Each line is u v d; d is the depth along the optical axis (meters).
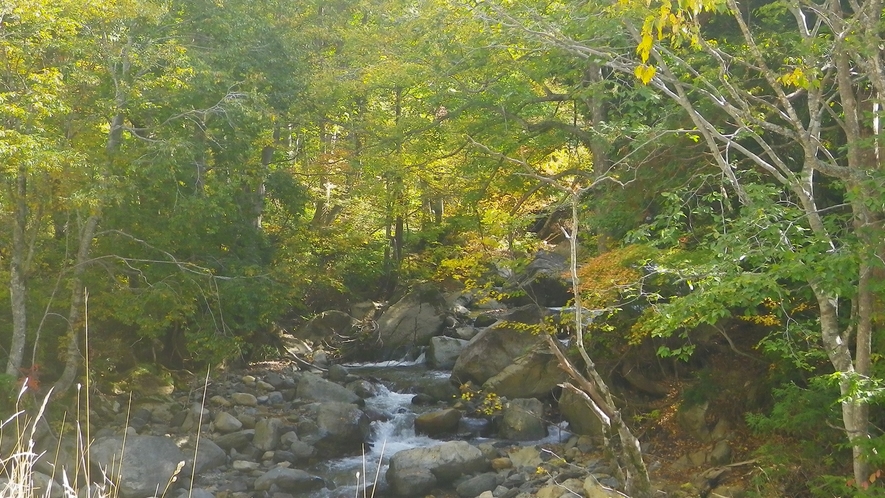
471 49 14.65
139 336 19.12
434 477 13.83
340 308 26.39
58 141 13.78
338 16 23.84
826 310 8.71
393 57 18.20
